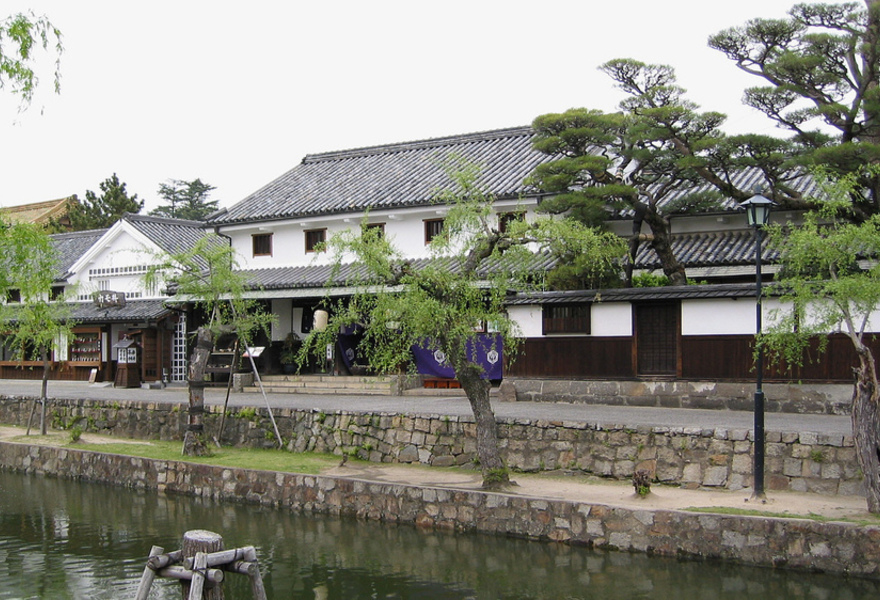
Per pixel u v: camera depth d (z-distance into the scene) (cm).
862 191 1881
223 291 1914
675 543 1232
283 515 1561
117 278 3431
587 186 2162
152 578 821
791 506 1268
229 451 1919
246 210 3044
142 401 2205
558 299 2092
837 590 1094
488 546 1334
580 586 1150
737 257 2172
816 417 1733
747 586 1127
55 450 2000
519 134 3100
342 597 1147
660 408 1936
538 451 1600
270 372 2905
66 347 3394
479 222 1542
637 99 2100
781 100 1884
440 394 2436
